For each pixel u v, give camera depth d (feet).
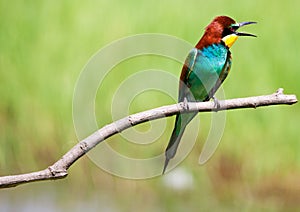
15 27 47.47
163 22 46.52
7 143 42.37
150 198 39.81
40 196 39.65
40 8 47.96
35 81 44.78
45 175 17.10
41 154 42.37
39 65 45.55
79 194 39.99
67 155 17.42
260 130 42.50
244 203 40.73
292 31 46.68
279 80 44.34
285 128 42.57
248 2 48.29
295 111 43.16
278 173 41.68
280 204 40.86
